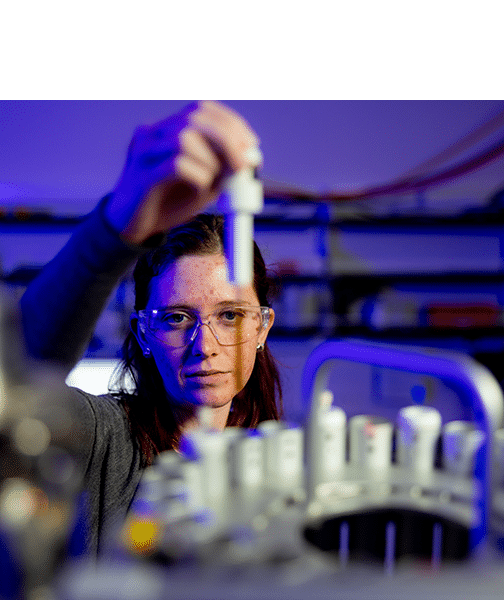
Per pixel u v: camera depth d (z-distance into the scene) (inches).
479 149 134.9
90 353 124.8
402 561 19.8
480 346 150.7
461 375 13.6
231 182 18.3
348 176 155.2
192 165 18.3
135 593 10.8
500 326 144.4
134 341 37.6
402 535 20.0
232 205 18.2
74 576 11.4
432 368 14.3
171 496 17.0
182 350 31.5
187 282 30.8
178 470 18.1
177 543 15.0
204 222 32.2
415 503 20.1
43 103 106.0
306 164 144.5
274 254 161.8
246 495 19.2
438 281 165.3
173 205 21.0
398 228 166.1
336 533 19.3
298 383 121.0
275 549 15.2
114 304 129.1
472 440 21.9
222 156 18.3
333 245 165.3
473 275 162.2
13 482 13.4
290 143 129.4
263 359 40.4
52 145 125.9
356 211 161.6
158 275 31.6
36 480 13.8
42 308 23.8
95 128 117.4
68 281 23.3
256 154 18.7
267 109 111.2
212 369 31.5
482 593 11.1
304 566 13.8
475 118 116.2
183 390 32.3
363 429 23.1
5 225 145.7
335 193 154.9
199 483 18.2
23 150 128.9
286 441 21.3
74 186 153.5
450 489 20.7
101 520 30.5
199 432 20.1
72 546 15.0
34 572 12.1
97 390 115.1
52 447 14.9
